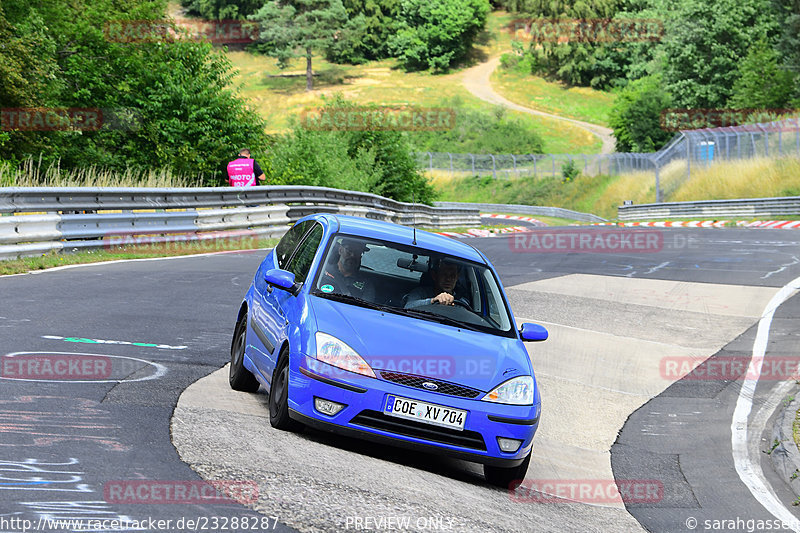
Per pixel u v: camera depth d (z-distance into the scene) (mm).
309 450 10727
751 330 24594
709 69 143125
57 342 15320
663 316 26344
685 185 104062
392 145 76000
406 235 13742
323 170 61344
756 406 17703
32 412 10539
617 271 36406
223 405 12461
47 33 50094
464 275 13211
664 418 16859
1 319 16906
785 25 134000
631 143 154250
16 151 45312
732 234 57250
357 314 11867
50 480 8109
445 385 11102
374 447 11961
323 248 12938
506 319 13016
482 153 186375
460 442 11062
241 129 55344
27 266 25328
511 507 10492
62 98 50875
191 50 55719
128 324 18031
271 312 12867
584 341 22688
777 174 94125
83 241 30203
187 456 9477
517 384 11492
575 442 15078
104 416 10750
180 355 15727
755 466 14180
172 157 51562
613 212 121250
